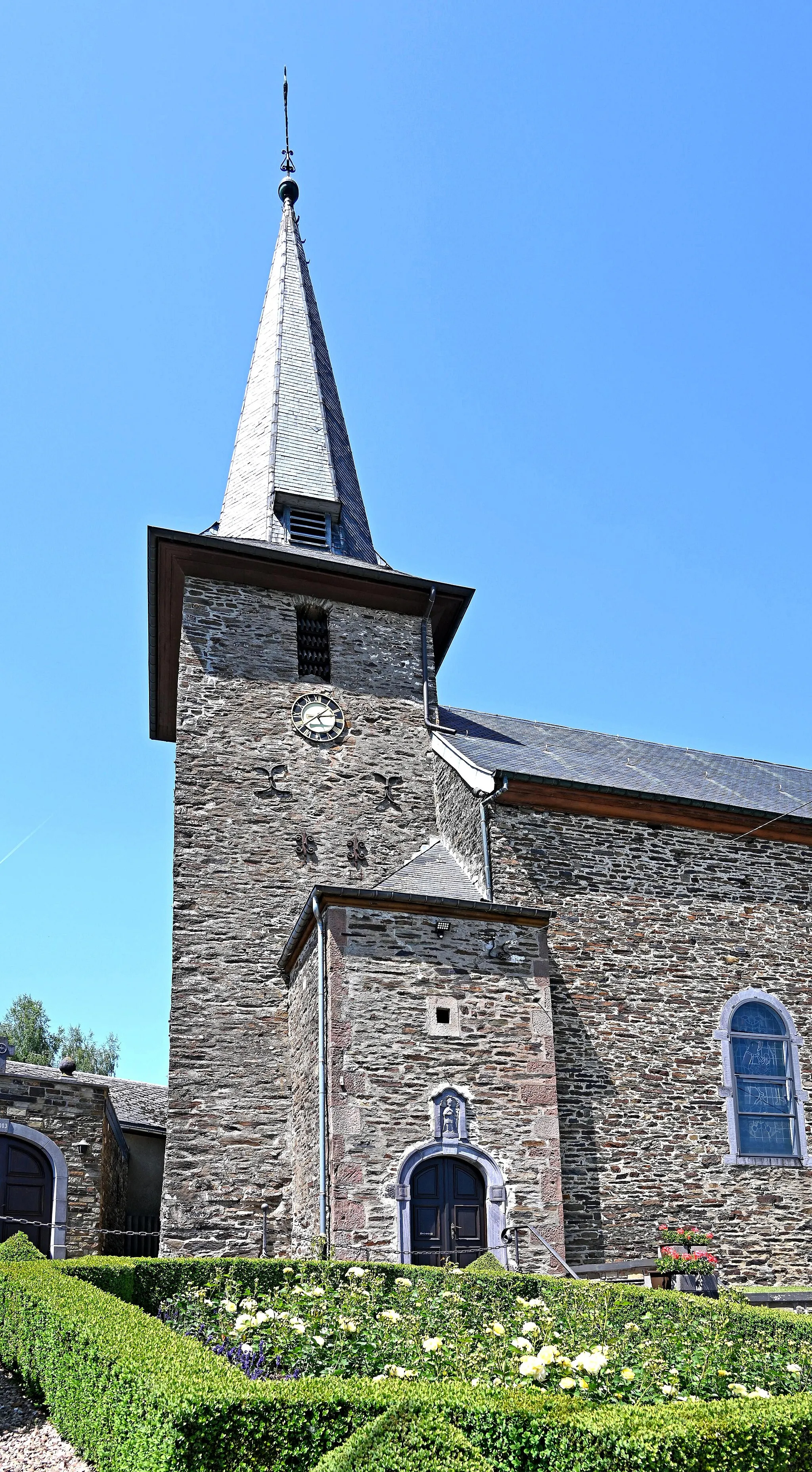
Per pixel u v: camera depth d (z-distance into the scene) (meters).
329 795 17.34
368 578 18.72
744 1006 16.39
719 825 17.23
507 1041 13.73
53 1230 15.93
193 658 17.58
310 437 21.86
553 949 15.52
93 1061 36.72
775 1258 15.08
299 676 18.19
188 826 16.38
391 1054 13.16
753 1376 7.00
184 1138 14.48
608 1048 15.27
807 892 17.55
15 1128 16.12
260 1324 7.42
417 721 18.55
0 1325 9.28
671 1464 5.34
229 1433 5.05
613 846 16.47
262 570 18.28
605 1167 14.59
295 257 25.75
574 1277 11.90
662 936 16.23
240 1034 15.26
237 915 16.02
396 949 13.66
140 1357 5.83
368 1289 9.84
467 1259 12.63
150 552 17.66
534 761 17.81
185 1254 13.93
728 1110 15.59
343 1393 5.39
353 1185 12.45
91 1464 6.21
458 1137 13.07
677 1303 9.84
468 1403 5.49
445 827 17.48
